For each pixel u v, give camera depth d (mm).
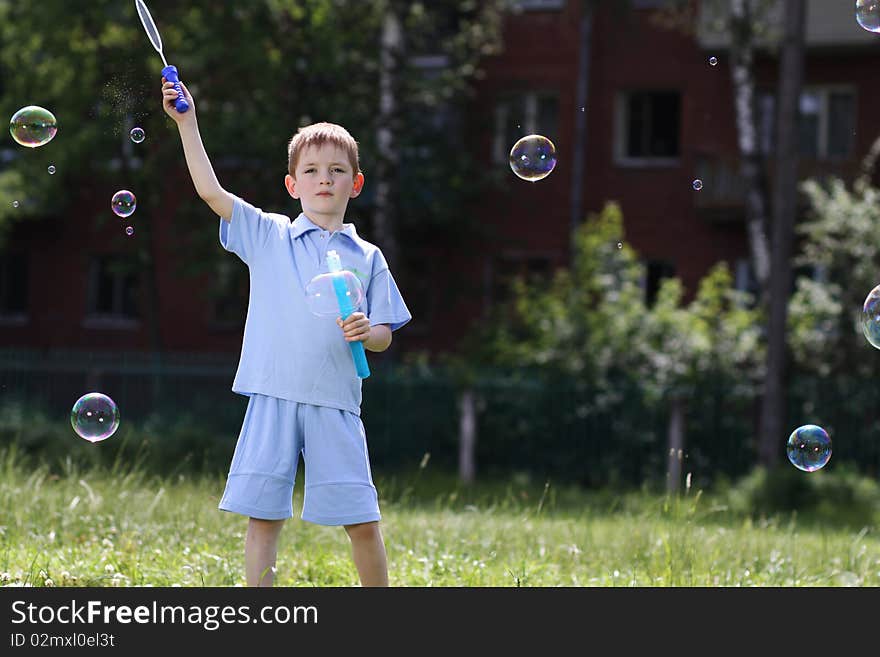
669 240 61438
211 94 52500
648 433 44406
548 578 15477
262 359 11562
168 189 57125
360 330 11352
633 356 45781
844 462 43000
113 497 18938
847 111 58969
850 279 45938
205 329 66875
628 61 61750
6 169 61844
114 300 68750
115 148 54500
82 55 52844
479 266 62844
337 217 12133
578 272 49781
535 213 62594
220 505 11430
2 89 60125
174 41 52469
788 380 43938
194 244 54469
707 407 44188
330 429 11438
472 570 15539
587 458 44844
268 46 52875
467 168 57438
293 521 18422
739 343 45688
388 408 46219
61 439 38625
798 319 46375
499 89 61969
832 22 57125
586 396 45062
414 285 62281
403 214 57812
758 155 51531
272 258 11797
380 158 53594
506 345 47688
